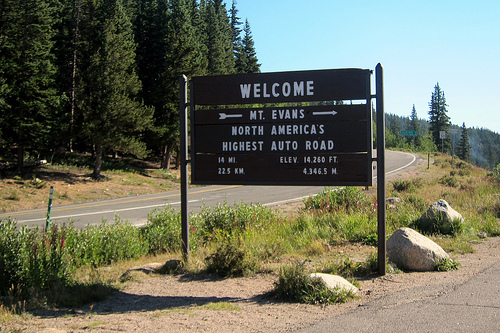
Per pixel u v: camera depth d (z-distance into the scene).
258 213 12.31
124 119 29.47
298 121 7.01
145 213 17.70
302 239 9.67
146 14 43.94
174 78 35.75
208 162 7.41
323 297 5.21
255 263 7.18
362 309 4.82
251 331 4.29
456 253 8.15
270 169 7.12
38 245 7.21
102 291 6.15
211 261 7.57
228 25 76.44
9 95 25.55
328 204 13.36
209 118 7.41
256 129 7.21
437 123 113.56
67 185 26.39
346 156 6.77
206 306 5.30
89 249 9.10
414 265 6.74
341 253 8.30
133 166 39.38
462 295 5.12
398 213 11.71
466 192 16.80
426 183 22.50
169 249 10.18
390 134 137.75
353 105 6.77
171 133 35.34
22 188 23.98
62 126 28.72
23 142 26.72
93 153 38.91
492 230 10.42
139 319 4.90
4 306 5.57
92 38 31.17
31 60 26.94
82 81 29.55
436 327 4.09
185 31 39.12
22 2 26.70
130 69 33.31
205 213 12.80
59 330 4.51
